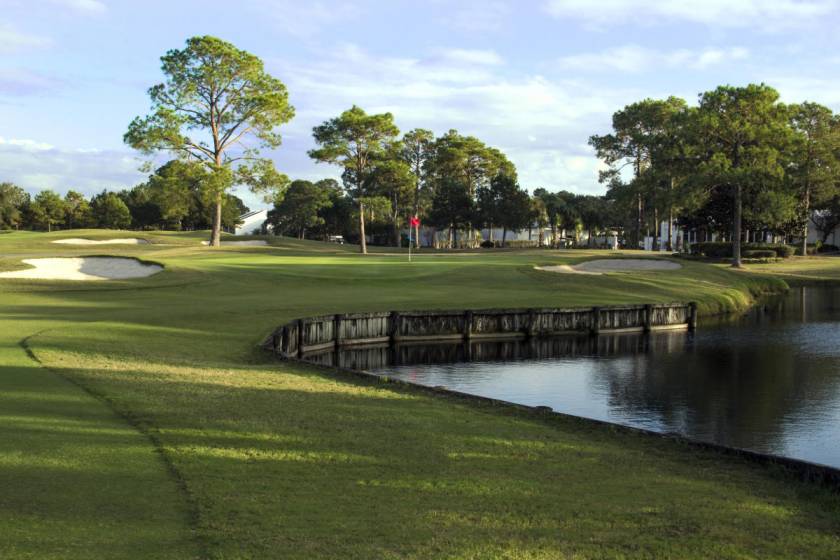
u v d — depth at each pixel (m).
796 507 7.82
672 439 10.66
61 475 6.98
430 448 9.41
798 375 23.41
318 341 25.75
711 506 7.68
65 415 9.49
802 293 52.06
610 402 19.53
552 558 5.90
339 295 32.59
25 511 5.98
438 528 6.43
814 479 8.81
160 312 23.98
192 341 18.78
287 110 57.81
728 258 70.25
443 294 34.56
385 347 27.98
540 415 12.06
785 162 60.28
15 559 5.04
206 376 13.88
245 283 34.78
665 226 107.75
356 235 115.62
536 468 8.82
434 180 96.81
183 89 54.62
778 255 71.56
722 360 26.20
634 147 81.94
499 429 10.88
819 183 74.25
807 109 72.44
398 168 71.25
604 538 6.48
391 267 43.09
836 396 20.30
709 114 59.16
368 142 71.44
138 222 124.38
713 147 61.62
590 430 11.17
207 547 5.56
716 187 67.00
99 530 5.71
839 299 48.47
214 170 54.94
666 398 20.03
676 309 34.66
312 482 7.56
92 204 127.38
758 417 17.97
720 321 37.59
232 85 56.75
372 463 8.49
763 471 9.20
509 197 93.81
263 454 8.48
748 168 56.78
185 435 9.02
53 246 61.75
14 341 16.08
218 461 8.00
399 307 29.95
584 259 49.81
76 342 16.56
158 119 52.84
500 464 8.89
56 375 12.34
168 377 13.27
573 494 7.81
